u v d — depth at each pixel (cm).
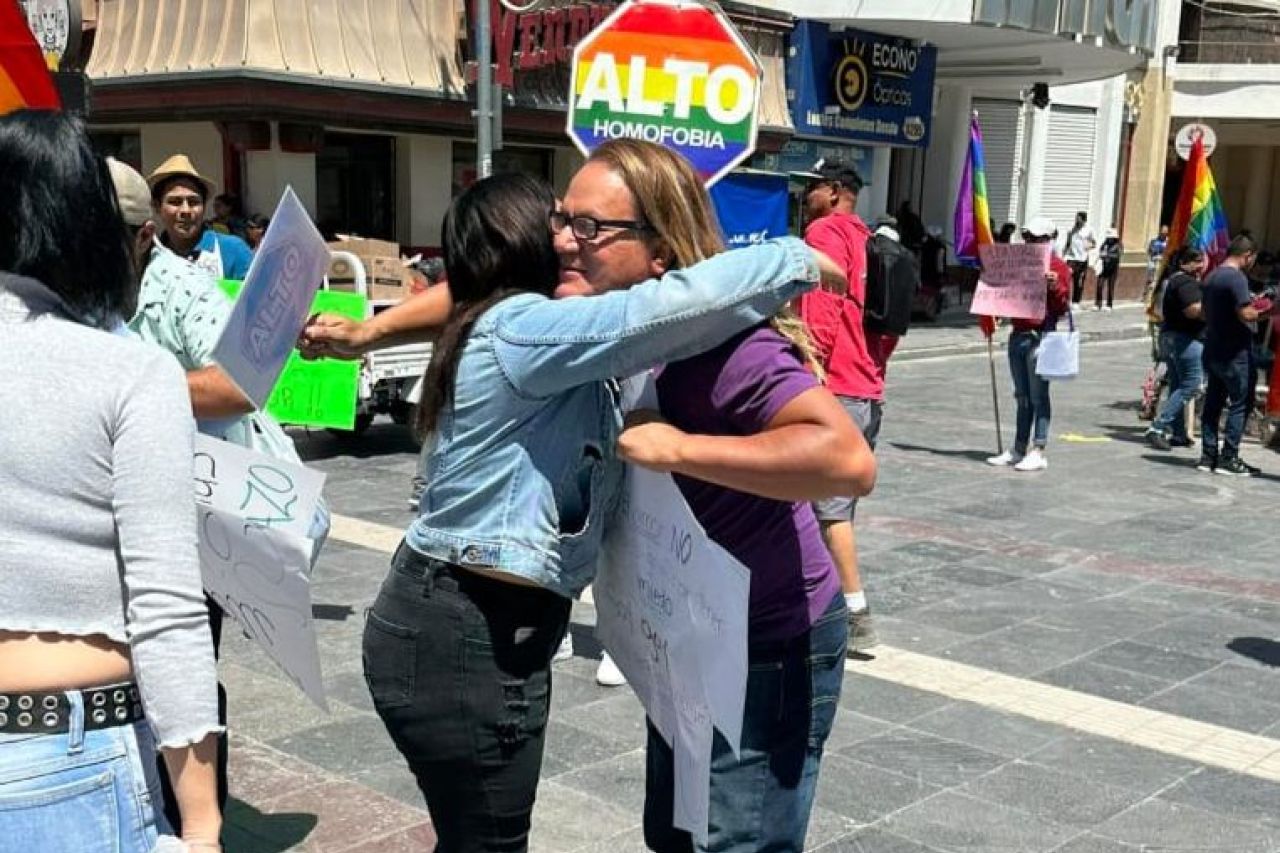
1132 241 2848
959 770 425
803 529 239
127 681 180
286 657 245
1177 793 412
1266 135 3397
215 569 245
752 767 238
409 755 236
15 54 328
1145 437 1168
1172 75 2814
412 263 1052
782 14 1672
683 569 222
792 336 229
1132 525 809
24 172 176
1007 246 974
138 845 182
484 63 870
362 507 779
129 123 1357
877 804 398
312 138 1245
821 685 241
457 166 1466
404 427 1072
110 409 173
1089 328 2183
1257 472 1008
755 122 486
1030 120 2398
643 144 229
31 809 173
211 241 723
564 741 439
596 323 208
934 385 1503
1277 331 1046
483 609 226
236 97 1163
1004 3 1596
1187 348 1082
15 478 170
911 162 2333
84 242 179
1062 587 657
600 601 255
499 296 229
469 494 225
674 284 206
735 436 217
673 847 258
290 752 421
